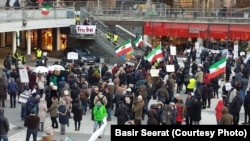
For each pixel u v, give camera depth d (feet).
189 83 81.51
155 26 160.35
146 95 68.69
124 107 57.67
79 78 78.89
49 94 68.28
